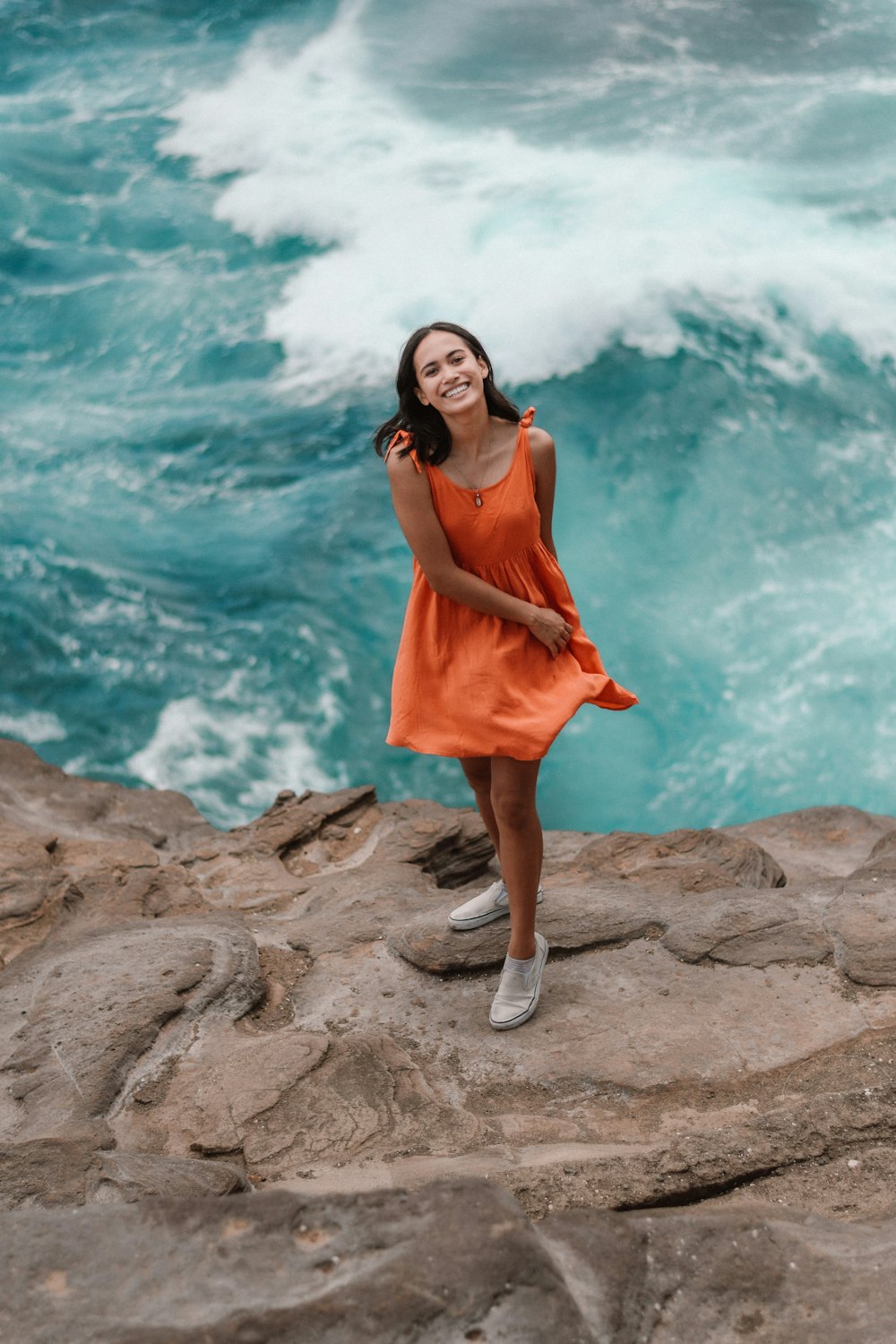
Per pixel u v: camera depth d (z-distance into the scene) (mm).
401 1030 3262
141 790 6980
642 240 17828
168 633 12656
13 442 15812
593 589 13102
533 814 3027
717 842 4766
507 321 16672
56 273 19266
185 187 21125
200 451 15367
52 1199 2416
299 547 13758
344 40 24578
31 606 12891
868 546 13383
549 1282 1700
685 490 14062
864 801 10883
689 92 21781
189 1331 1609
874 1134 2506
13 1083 2947
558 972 3412
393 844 5098
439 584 2863
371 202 19766
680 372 15508
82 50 26125
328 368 16672
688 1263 1865
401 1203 1830
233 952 3512
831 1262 1888
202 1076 3012
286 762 11391
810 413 14961
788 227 17953
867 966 3236
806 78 21766
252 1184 2650
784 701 11797
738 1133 2514
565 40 23906
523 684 2918
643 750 11625
